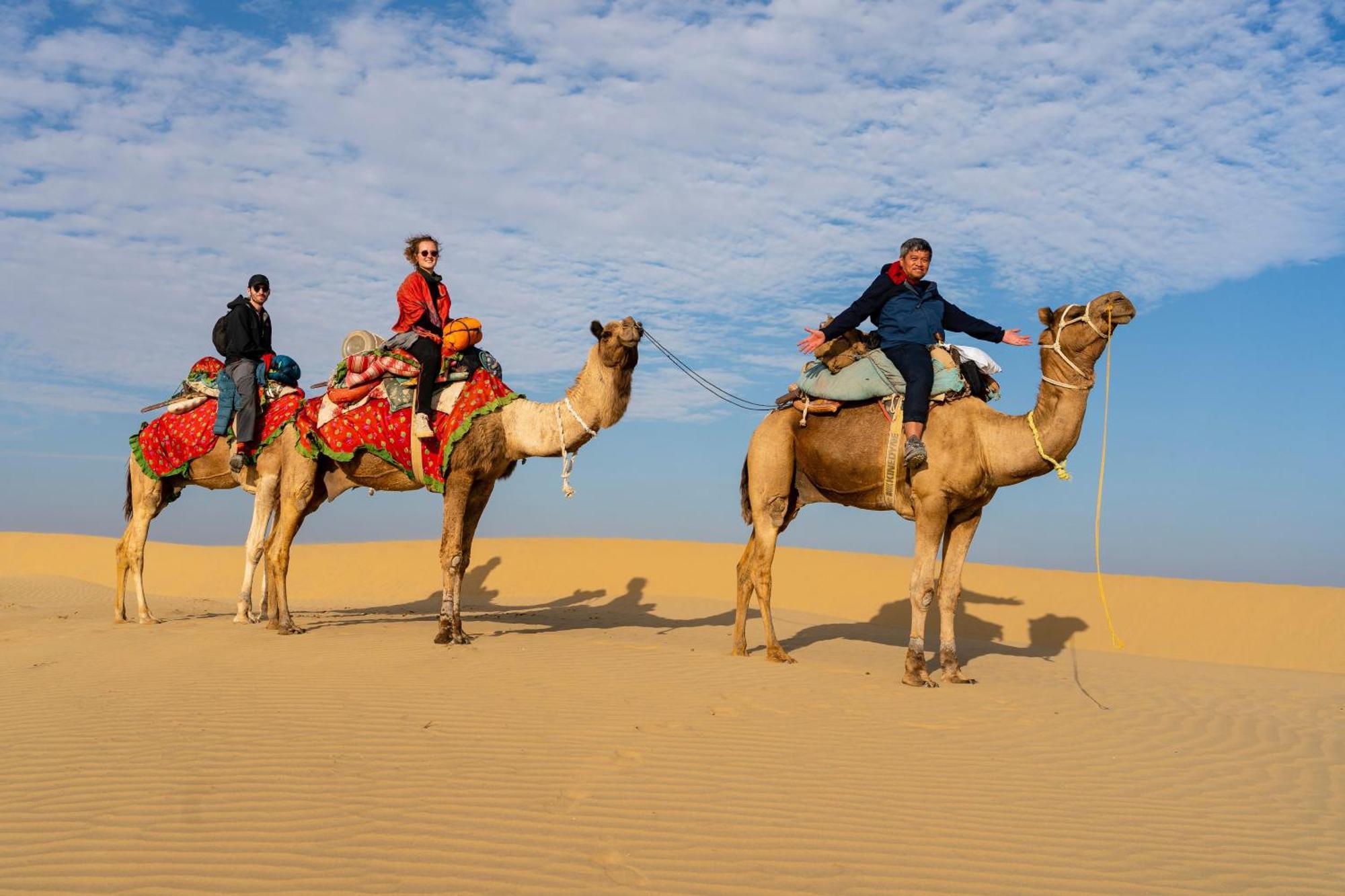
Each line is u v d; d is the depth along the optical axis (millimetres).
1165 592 20891
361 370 11844
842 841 5551
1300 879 5273
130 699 8562
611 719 7949
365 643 11609
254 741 7191
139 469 14234
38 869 4992
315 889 4777
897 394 10078
